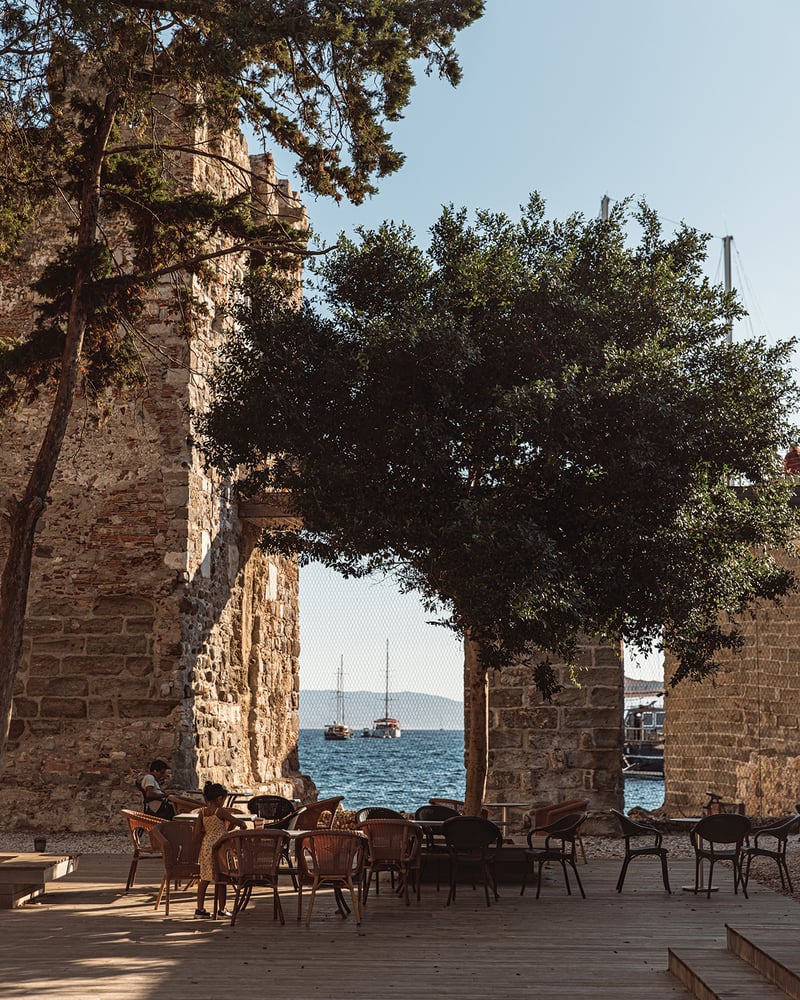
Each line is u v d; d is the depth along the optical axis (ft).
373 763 248.73
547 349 43.01
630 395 40.98
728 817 37.96
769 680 66.64
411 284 44.57
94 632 56.03
